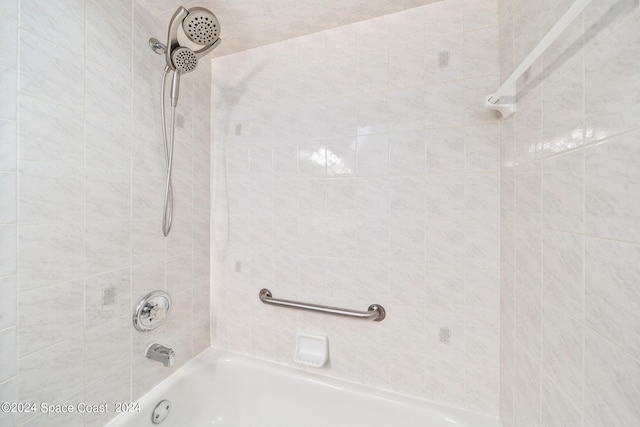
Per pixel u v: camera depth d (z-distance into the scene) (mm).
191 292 1283
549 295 580
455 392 994
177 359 1205
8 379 663
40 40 723
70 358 796
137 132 1013
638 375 340
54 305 757
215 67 1390
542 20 615
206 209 1373
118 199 942
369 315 1066
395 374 1074
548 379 582
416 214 1038
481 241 959
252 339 1328
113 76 922
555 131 556
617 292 379
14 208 674
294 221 1237
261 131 1300
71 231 800
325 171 1180
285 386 1196
